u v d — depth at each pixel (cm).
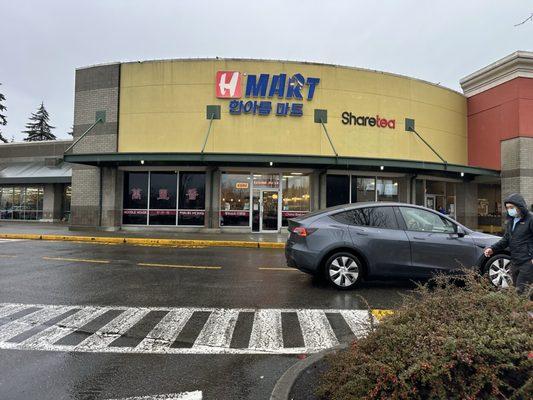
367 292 704
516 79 2022
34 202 2838
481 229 2381
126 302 627
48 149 2853
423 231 727
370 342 296
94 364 395
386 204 753
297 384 332
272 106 1862
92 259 1059
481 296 308
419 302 332
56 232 1767
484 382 236
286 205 1936
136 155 1700
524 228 501
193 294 683
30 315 556
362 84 1944
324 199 1927
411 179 2055
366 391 260
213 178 1895
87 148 1945
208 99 1862
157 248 1347
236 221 1909
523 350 243
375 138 1948
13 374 371
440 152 2134
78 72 1992
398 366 253
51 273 854
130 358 411
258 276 844
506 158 2062
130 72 1916
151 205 1941
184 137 1862
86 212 1955
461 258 707
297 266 734
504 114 2080
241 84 1858
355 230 721
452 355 243
